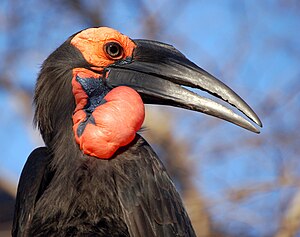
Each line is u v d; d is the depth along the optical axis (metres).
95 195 13.02
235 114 13.38
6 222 19.59
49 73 13.71
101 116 13.13
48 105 13.64
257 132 13.30
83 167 13.14
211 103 13.45
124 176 13.09
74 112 13.49
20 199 13.32
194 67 13.56
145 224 12.99
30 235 13.06
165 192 13.18
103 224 12.99
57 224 12.99
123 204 12.99
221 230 19.55
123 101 13.19
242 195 19.55
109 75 13.65
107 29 13.76
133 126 13.16
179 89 13.52
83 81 13.60
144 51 13.72
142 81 13.58
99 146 13.11
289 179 19.55
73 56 13.72
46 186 13.33
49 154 13.45
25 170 13.45
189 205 19.56
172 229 13.06
